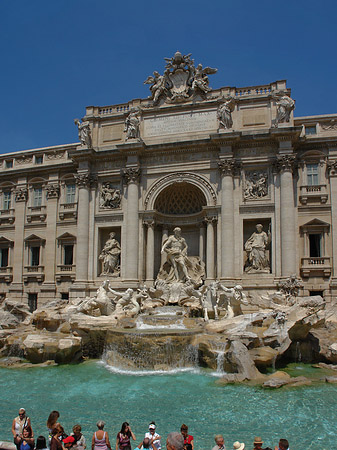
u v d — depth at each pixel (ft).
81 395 59.82
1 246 143.64
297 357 82.12
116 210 123.44
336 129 113.70
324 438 43.52
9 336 91.15
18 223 140.67
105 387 63.62
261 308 100.78
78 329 86.63
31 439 38.45
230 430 45.80
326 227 108.99
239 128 116.37
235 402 55.21
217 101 118.01
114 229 126.00
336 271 106.11
